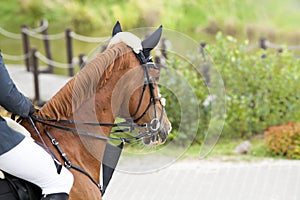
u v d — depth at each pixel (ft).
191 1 113.19
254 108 45.29
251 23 113.60
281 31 111.96
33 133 19.90
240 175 36.70
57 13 107.86
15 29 104.94
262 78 45.44
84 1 110.11
